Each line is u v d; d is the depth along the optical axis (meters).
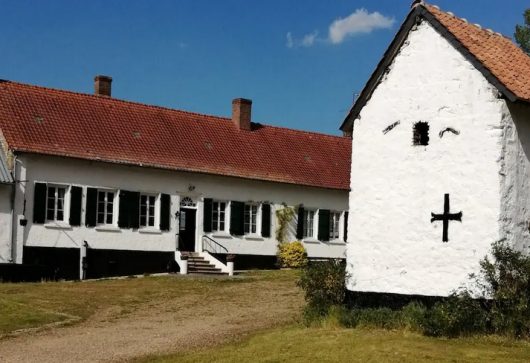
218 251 37.00
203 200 36.72
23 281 29.80
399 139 17.88
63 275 32.09
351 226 18.59
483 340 15.10
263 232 38.84
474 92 16.61
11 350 16.66
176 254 35.22
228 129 41.25
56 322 20.56
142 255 34.47
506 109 16.33
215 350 15.77
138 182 34.56
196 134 39.03
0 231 30.50
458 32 17.52
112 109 37.00
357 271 18.38
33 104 34.00
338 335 15.91
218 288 28.34
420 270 17.19
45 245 31.58
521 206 16.61
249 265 38.16
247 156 39.59
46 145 31.83
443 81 17.14
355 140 18.75
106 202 33.78
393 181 17.89
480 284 16.08
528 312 15.30
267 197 39.09
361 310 17.48
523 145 16.77
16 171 30.91
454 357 13.70
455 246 16.62
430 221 17.11
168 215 35.38
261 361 14.23
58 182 32.09
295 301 24.55
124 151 34.38
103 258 33.28
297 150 42.88
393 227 17.78
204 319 21.22
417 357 13.73
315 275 18.84
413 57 17.73
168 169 35.06
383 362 13.54
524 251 16.62
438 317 15.68
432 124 17.28
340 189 41.47
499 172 16.12
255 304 24.09
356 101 18.66
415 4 17.55
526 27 37.72
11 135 31.25
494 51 17.66
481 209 16.30
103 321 21.02
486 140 16.34
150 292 26.97
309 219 41.09
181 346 16.81
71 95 36.19
